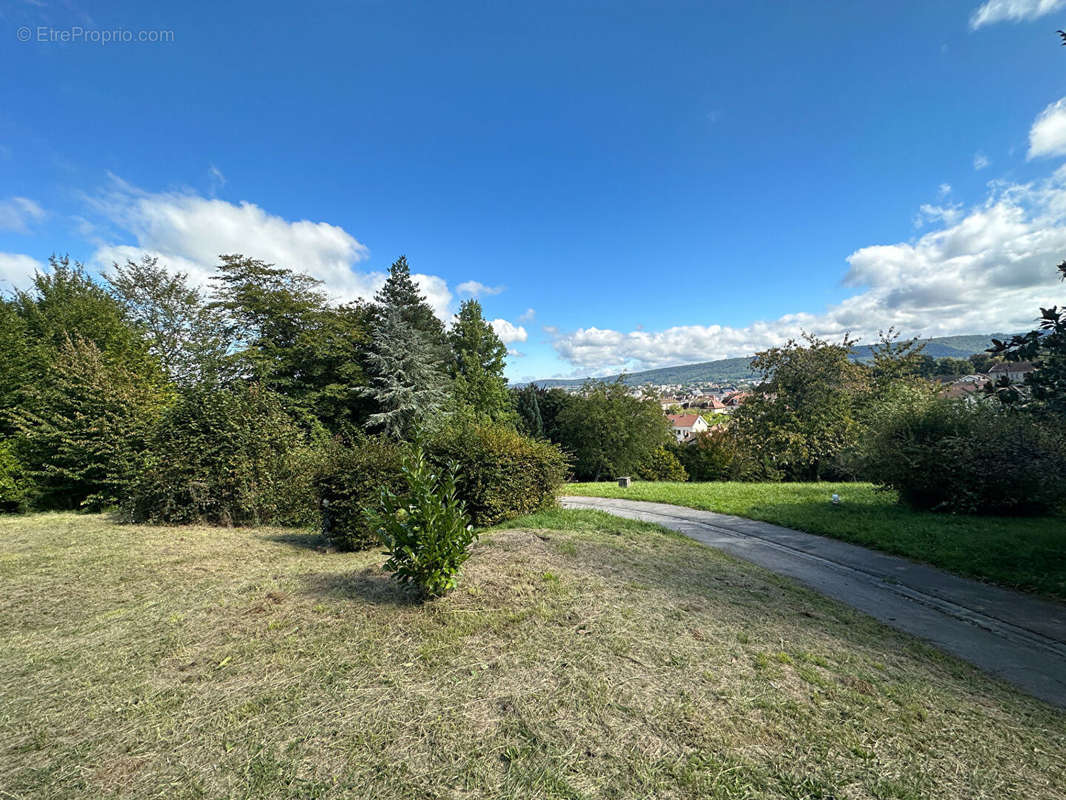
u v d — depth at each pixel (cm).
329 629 378
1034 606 510
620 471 3294
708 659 336
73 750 232
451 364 3384
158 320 2261
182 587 500
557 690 287
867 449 1075
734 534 877
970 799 211
